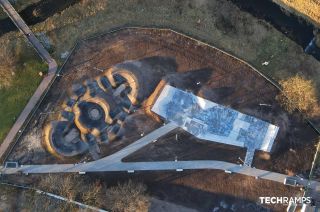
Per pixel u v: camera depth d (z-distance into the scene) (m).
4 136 53.62
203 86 54.41
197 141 53.91
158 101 54.22
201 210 53.16
